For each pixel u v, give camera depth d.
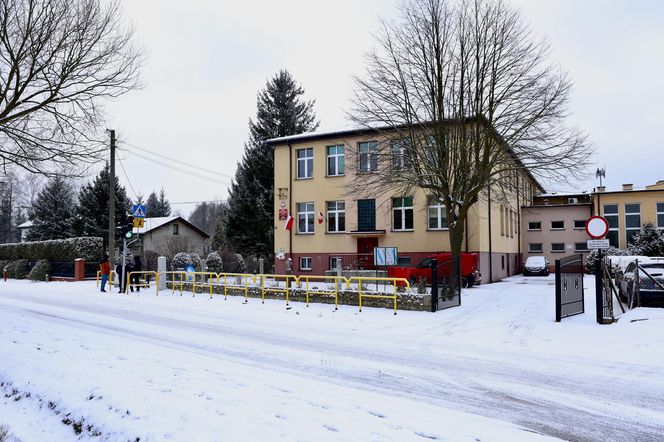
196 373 6.97
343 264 27.92
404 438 4.71
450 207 18.86
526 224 39.94
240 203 41.75
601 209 37.00
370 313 14.80
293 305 16.92
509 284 25.64
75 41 12.31
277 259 30.12
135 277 24.81
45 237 46.59
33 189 60.53
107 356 8.12
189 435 4.82
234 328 12.38
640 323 11.27
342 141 28.30
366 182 22.09
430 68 19.02
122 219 23.30
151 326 12.62
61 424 5.93
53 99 12.47
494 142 18.86
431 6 18.83
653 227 33.75
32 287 27.16
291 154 30.09
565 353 9.37
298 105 44.69
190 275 24.75
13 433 5.91
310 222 29.62
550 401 6.40
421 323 13.05
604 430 5.39
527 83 18.22
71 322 13.24
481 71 18.30
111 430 5.34
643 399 6.50
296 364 8.37
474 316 14.09
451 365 8.40
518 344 10.27
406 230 26.50
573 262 13.99
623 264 23.75
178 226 52.91
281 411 5.37
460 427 5.15
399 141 19.50
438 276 15.95
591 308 15.20
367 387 6.95
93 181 44.69
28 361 8.07
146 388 6.22
